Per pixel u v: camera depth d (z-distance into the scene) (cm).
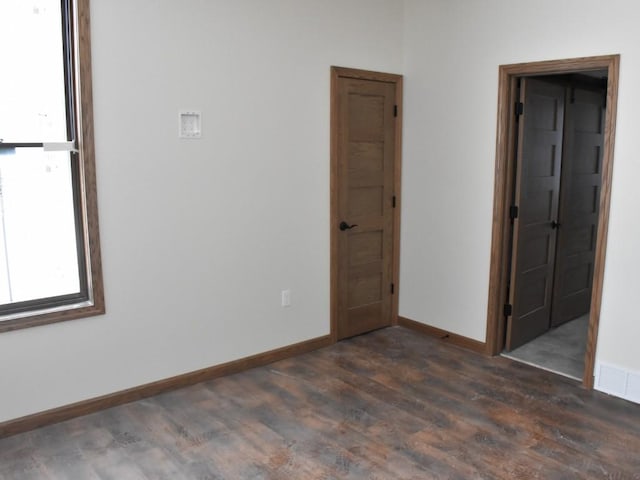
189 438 290
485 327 406
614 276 332
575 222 466
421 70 430
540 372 376
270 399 336
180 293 343
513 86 380
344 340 439
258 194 371
